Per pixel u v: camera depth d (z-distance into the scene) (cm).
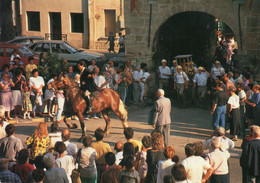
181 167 611
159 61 2130
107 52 2977
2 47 1941
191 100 1745
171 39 2248
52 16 3203
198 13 2244
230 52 2244
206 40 2330
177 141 1254
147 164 748
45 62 1562
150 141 780
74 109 1198
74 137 1259
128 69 1670
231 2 1791
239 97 1247
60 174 652
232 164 1054
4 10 3084
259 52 1798
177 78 1686
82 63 1346
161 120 1091
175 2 1828
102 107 1220
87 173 773
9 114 1394
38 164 675
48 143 854
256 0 1767
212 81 1688
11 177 612
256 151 788
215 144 757
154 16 1859
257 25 1783
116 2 3059
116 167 682
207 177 702
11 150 805
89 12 3078
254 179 809
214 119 1241
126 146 745
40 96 1420
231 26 1812
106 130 1281
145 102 1733
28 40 2559
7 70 1373
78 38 3152
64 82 1184
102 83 1424
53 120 1430
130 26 1888
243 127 1284
